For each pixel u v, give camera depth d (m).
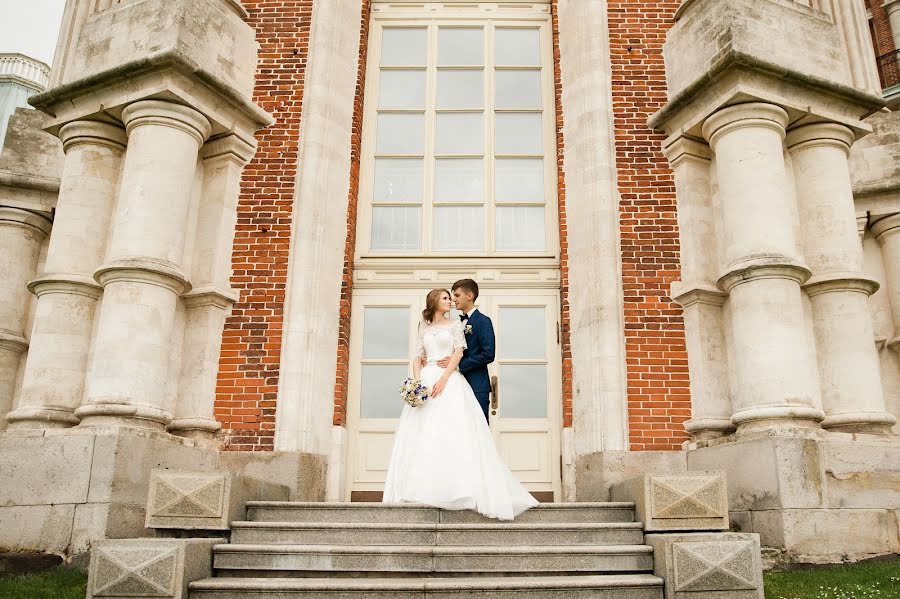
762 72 6.83
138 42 7.20
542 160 8.72
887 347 8.40
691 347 7.24
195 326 7.28
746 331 6.40
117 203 7.18
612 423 7.09
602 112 8.02
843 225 7.00
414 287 8.26
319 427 7.29
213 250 7.45
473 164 8.73
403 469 5.86
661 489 5.25
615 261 7.55
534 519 5.69
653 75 8.23
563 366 7.76
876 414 6.45
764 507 5.74
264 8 8.59
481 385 6.05
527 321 8.18
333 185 8.01
